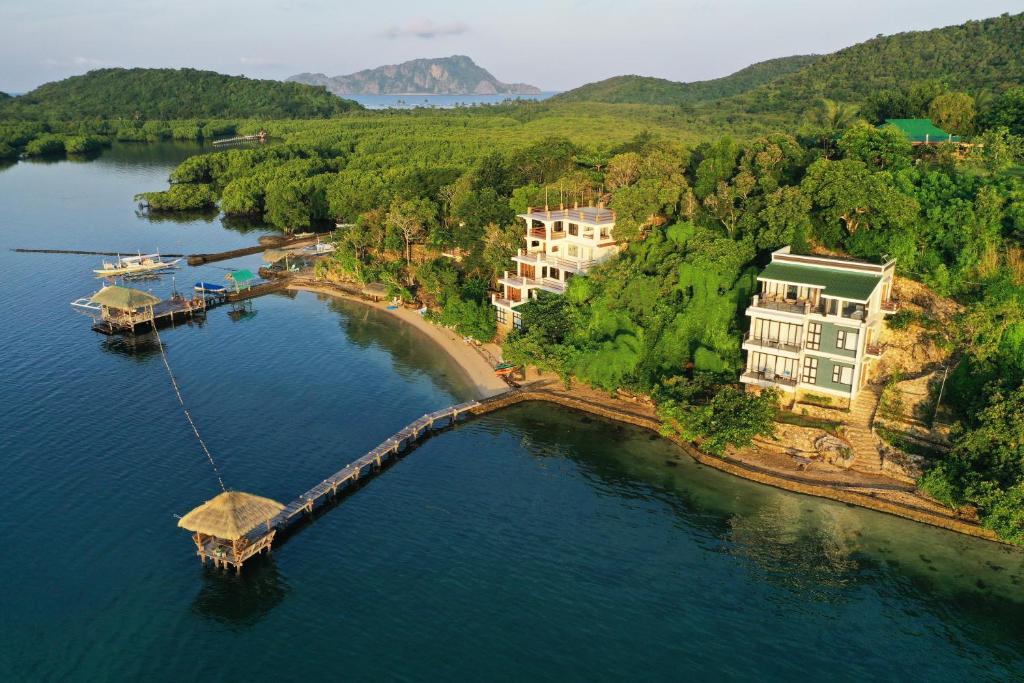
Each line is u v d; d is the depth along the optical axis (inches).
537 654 2009.1
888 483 2659.9
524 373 3735.2
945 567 2308.1
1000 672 1939.0
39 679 1926.7
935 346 2960.1
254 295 5260.8
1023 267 2965.1
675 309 3363.7
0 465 2908.5
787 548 2421.3
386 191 6023.6
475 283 4357.8
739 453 2910.9
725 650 2022.6
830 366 2876.5
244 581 2298.2
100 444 3085.6
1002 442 2420.0
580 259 3880.4
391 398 3540.8
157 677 1935.3
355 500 2721.5
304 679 1924.2
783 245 3304.6
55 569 2333.9
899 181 3415.4
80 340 4330.7
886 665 1966.0
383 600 2212.1
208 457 2984.7
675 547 2444.6
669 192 3811.5
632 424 3243.1
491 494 2755.9
